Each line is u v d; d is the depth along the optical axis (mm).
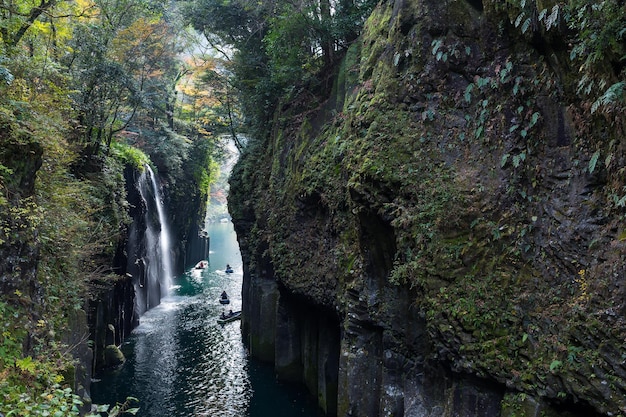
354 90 15836
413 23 12312
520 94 9820
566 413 8141
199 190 48781
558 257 8672
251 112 27234
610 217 8031
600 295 7734
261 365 22391
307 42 19750
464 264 10055
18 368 8297
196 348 24953
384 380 12500
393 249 12359
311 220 18047
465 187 10477
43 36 17859
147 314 32031
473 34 11141
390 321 12414
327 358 17000
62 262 14836
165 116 42000
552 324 8406
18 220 9914
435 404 11086
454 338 9828
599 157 8289
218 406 18109
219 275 47688
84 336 14359
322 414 17156
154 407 17984
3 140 9945
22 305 9719
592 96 8250
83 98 22406
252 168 25906
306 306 19344
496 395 9320
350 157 13266
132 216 28797
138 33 27109
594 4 7328
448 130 11266
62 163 16312
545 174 9266
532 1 8984
